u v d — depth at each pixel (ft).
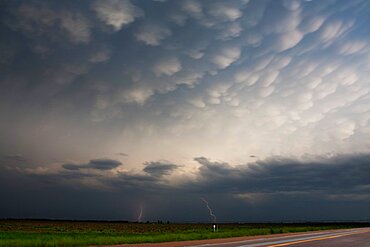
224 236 140.77
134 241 109.29
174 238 124.47
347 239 119.65
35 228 312.09
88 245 93.86
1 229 274.77
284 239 119.44
